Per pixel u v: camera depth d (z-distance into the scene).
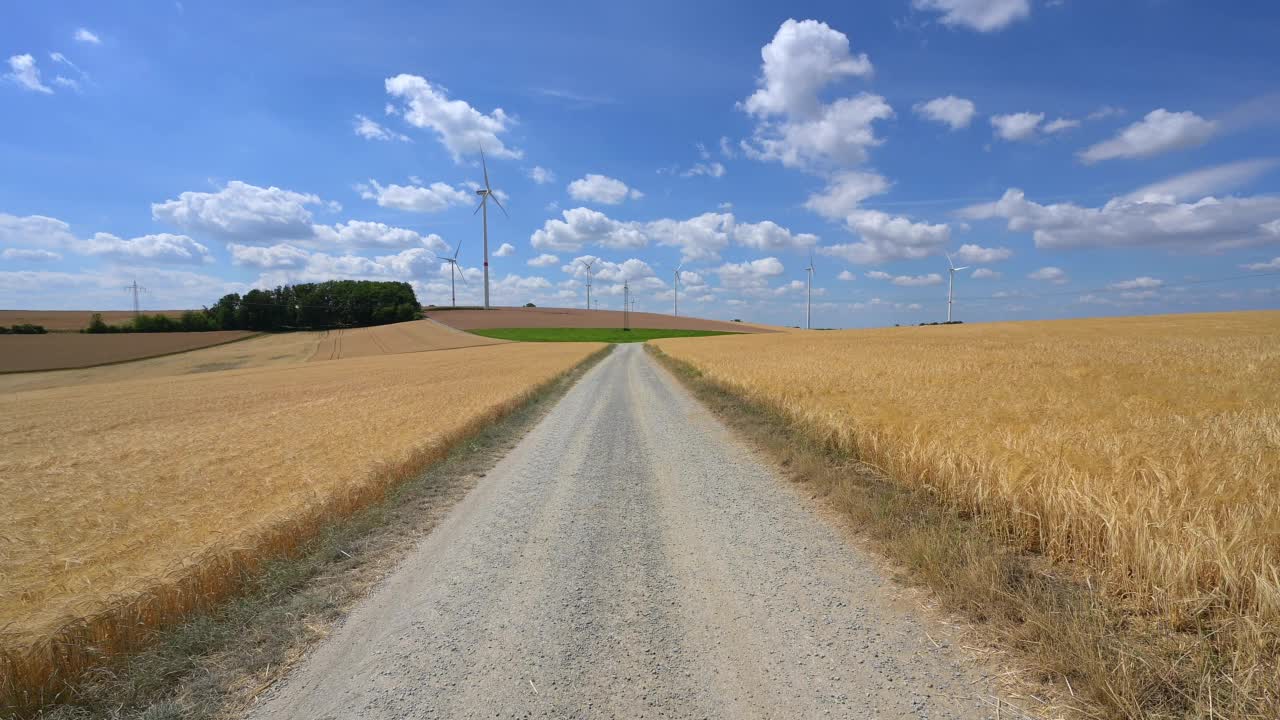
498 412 16.55
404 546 6.34
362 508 7.58
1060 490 5.16
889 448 8.31
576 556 5.81
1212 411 10.08
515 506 7.81
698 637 4.04
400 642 4.17
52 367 67.50
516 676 3.64
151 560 5.97
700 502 7.58
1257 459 6.41
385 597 4.99
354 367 54.47
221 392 35.56
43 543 7.16
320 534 6.55
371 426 15.70
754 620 4.24
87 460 13.55
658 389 24.16
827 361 27.27
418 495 8.39
